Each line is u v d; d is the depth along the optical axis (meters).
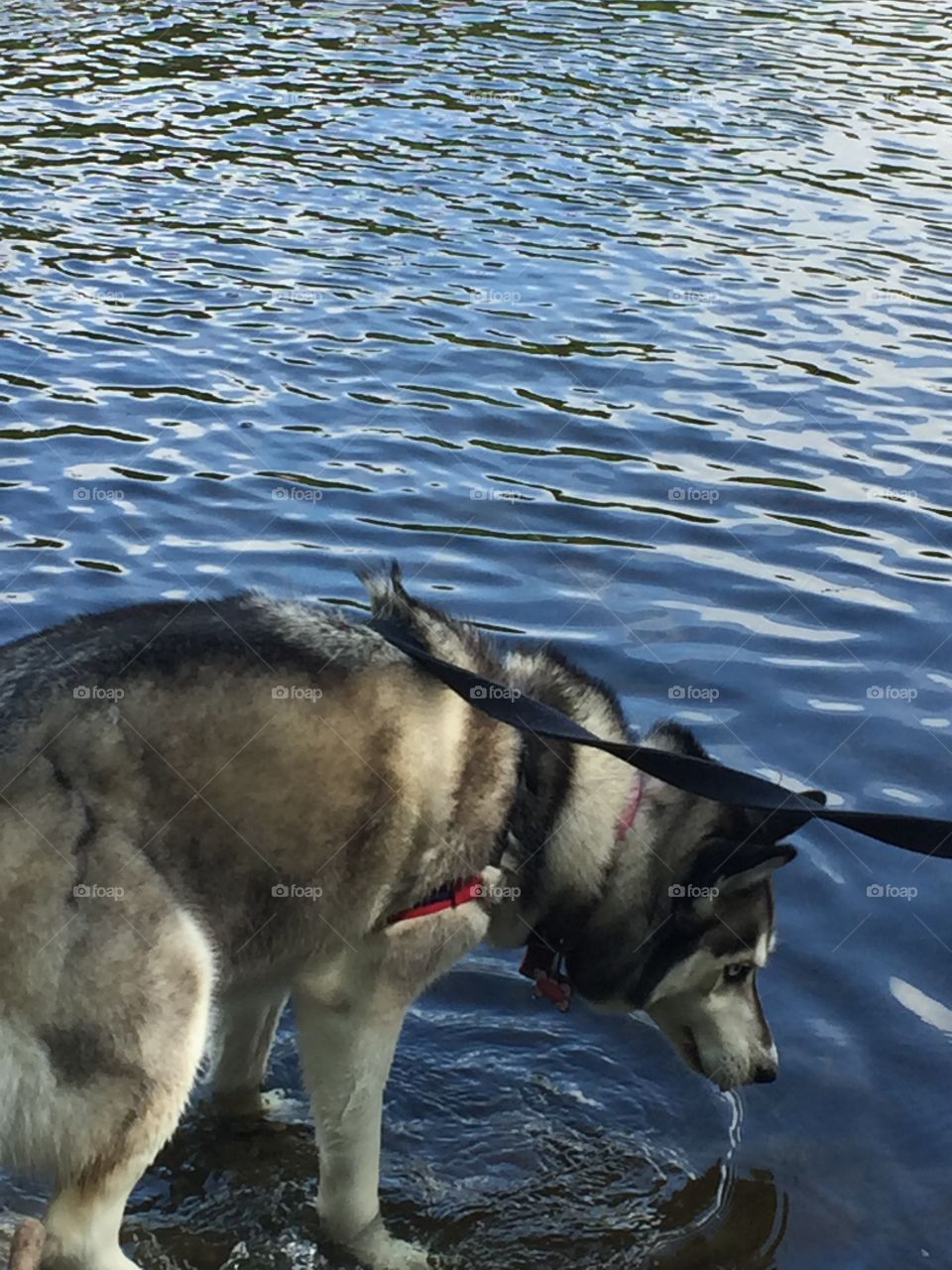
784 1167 1.53
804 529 2.66
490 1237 1.48
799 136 5.28
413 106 5.45
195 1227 1.47
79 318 3.43
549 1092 1.64
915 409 3.14
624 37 6.73
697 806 1.52
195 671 1.33
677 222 4.32
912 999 1.71
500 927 1.57
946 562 2.57
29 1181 1.48
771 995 1.71
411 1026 1.72
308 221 4.19
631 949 1.56
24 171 4.53
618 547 2.57
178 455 2.80
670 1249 1.46
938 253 4.14
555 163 4.84
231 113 5.27
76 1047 1.27
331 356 3.29
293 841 1.35
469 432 2.96
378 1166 1.48
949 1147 1.54
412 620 1.47
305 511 2.62
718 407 3.12
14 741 1.27
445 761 1.42
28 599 2.30
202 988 1.31
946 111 5.70
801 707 2.16
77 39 6.25
